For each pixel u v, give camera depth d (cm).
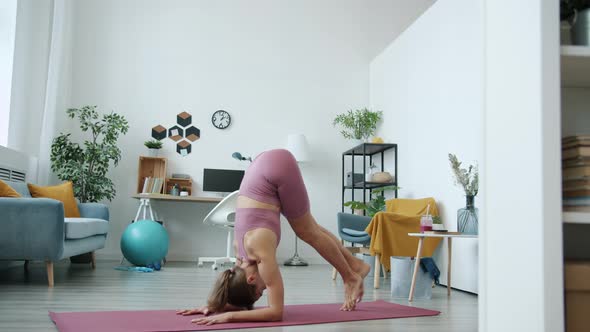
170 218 667
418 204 501
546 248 130
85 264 575
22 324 234
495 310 154
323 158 710
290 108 712
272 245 250
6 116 552
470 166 396
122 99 673
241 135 697
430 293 381
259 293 259
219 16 711
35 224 375
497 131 156
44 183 586
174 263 622
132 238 535
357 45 736
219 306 258
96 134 630
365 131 671
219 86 700
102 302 310
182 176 663
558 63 134
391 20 746
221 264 625
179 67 693
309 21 730
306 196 267
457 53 466
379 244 437
